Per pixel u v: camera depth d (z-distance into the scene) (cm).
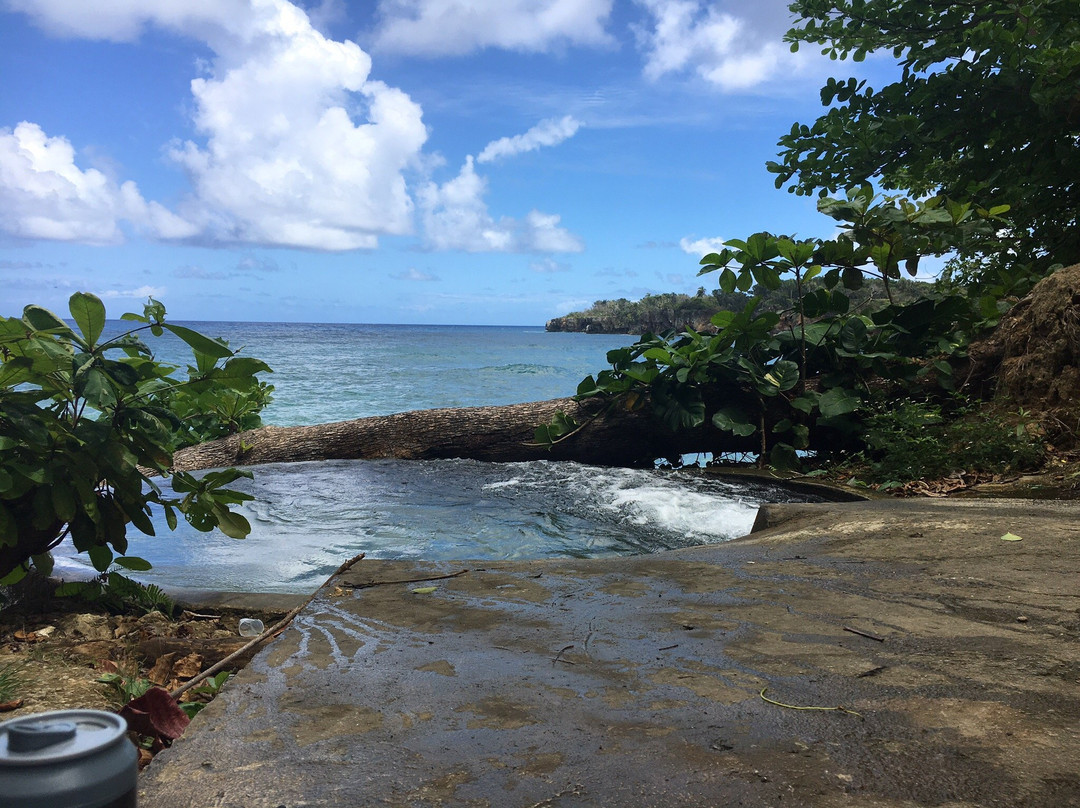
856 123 1098
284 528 653
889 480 753
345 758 178
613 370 1059
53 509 364
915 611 288
